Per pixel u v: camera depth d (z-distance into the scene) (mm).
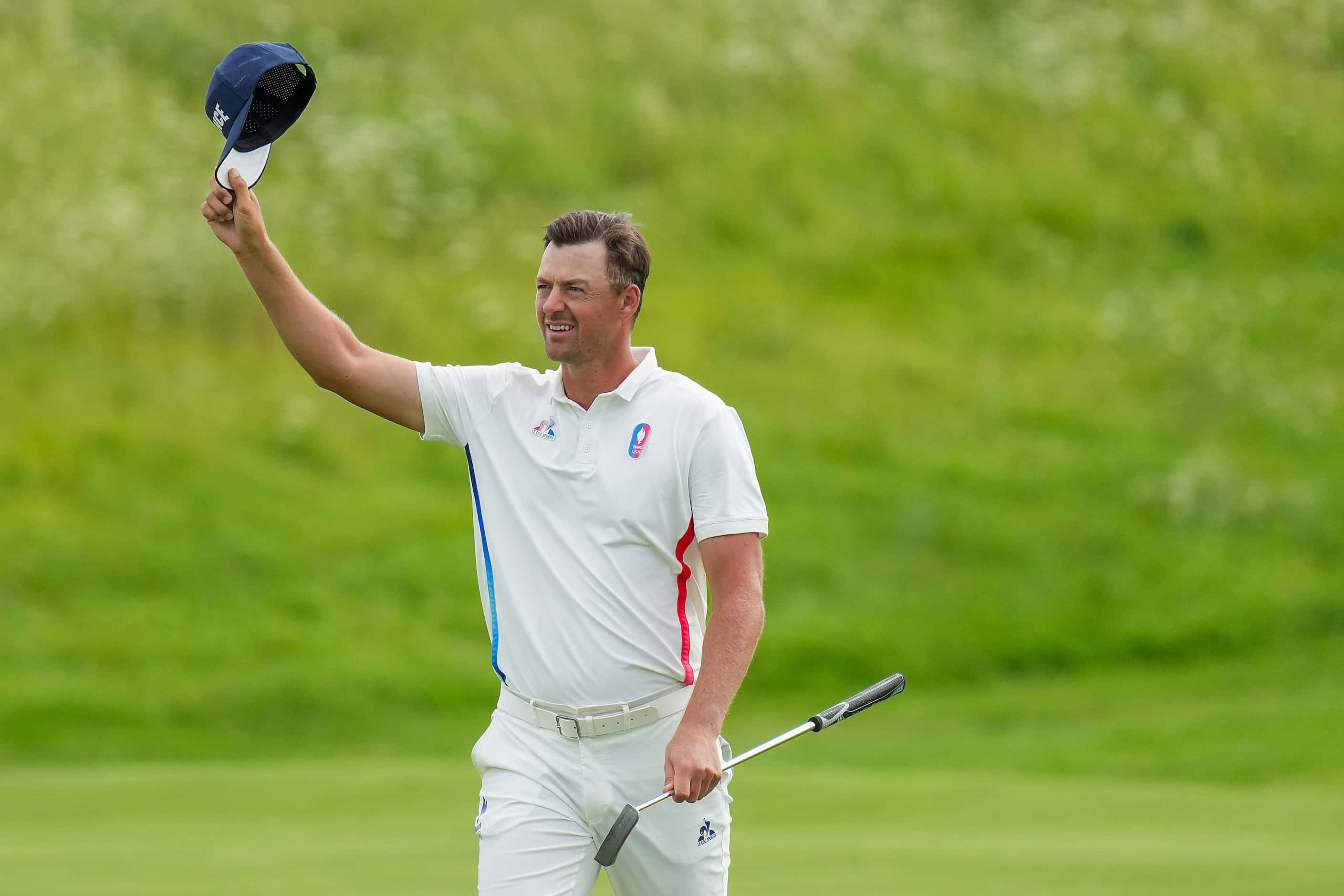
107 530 53094
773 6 93000
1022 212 83812
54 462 55500
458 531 56438
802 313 72875
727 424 12000
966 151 87438
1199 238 85312
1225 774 37906
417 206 71625
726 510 11758
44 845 25141
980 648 52594
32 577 50250
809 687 49625
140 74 73938
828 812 29172
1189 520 61562
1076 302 77875
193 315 63344
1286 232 87250
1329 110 98812
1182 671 52094
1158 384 71562
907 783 32656
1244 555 59562
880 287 76438
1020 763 39469
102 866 23000
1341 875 22531
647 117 82188
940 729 44875
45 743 41219
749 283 74188
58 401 58094
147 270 63469
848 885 21578
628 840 12023
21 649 46500
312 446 59250
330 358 12227
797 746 42219
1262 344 76125
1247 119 95125
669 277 73000
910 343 72438
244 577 52062
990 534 59188
